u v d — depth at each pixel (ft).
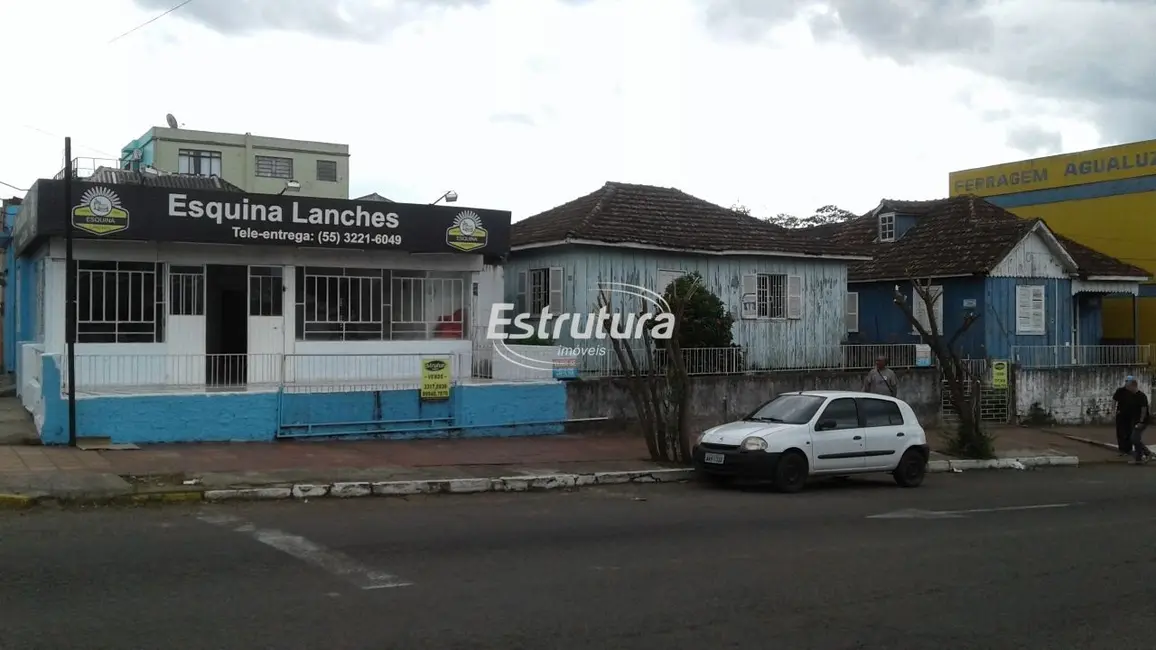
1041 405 82.43
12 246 78.07
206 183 78.43
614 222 72.64
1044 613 24.04
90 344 53.42
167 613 21.45
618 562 28.27
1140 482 53.83
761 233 80.02
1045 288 90.48
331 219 57.62
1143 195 105.29
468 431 58.18
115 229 51.80
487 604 23.08
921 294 65.62
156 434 49.37
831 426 47.39
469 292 64.59
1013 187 119.34
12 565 25.59
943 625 22.68
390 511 37.01
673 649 20.13
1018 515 40.09
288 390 53.47
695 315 68.80
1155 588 26.89
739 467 45.47
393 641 19.93
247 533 31.04
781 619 22.72
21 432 49.03
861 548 31.60
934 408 76.74
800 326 79.61
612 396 63.52
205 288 56.54
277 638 19.86
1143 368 88.43
